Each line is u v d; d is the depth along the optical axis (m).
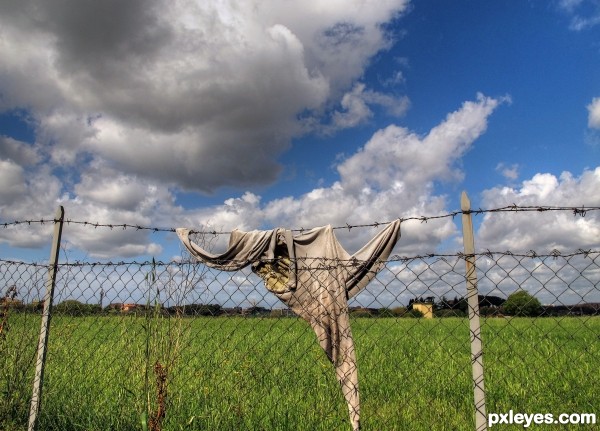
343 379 4.49
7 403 4.85
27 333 4.97
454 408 5.67
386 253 4.55
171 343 4.37
